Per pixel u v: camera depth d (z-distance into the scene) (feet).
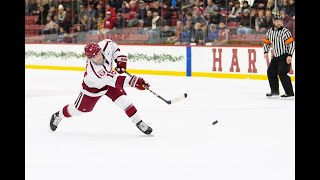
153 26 76.59
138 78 29.78
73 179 20.74
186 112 40.93
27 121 36.76
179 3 74.54
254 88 57.06
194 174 21.47
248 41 69.67
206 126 34.37
